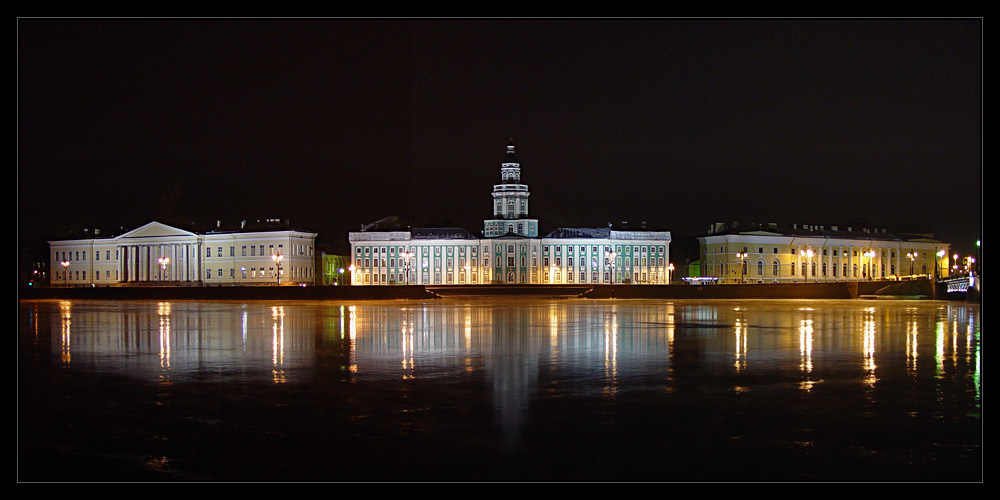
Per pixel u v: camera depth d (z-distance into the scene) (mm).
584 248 167500
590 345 35000
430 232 172375
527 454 15742
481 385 23422
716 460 15328
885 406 20156
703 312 66688
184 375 25547
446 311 68375
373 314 62875
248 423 18328
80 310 70875
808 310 70375
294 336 39906
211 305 83750
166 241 170000
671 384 23547
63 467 14914
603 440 16781
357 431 17547
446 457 15539
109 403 20656
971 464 15047
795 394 21891
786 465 15016
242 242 165250
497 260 169125
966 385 23391
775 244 168250
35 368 27281
